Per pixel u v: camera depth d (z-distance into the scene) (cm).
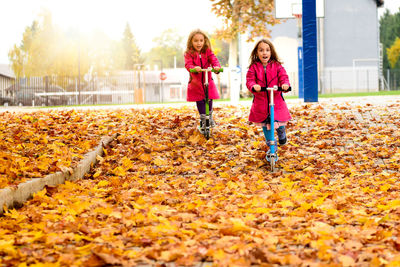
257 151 783
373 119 948
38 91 3180
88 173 687
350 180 615
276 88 665
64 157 647
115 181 611
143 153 770
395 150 755
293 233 376
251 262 306
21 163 569
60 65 4478
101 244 350
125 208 464
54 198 504
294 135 870
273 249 334
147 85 5162
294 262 304
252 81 689
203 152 792
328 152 770
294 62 3556
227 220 409
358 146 789
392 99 1290
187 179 641
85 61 4925
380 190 549
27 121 971
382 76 4247
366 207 475
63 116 1060
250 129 891
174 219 424
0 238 372
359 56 3631
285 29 3541
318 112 1029
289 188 569
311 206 458
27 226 404
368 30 3634
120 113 1084
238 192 552
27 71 4734
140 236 371
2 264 312
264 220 421
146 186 586
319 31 3619
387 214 425
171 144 816
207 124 841
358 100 1304
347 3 3606
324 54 3631
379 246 335
